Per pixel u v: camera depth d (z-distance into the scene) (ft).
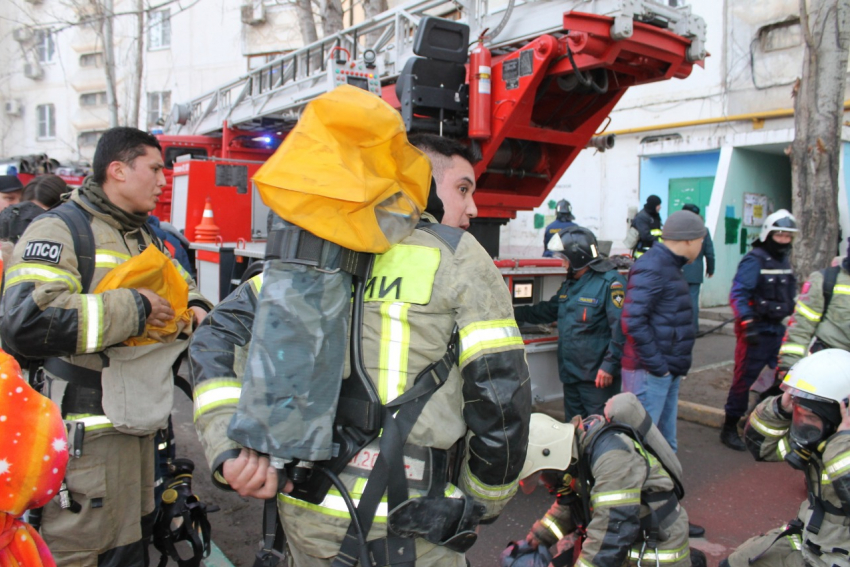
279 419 4.13
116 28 75.61
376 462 4.50
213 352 4.77
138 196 7.66
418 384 4.60
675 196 36.42
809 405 7.20
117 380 7.25
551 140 16.21
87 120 82.84
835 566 7.09
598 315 13.24
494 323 4.64
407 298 4.63
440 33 15.03
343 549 4.56
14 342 6.56
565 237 13.37
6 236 12.63
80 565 7.14
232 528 11.85
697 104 36.58
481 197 16.60
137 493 7.58
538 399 15.02
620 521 7.53
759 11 33.86
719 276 32.89
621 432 7.99
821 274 11.51
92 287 7.25
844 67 19.06
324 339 4.33
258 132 28.76
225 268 19.63
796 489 13.46
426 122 15.21
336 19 31.19
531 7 15.11
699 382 20.88
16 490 4.48
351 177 4.33
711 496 13.17
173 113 35.04
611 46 13.60
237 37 70.13
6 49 86.84
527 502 12.88
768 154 34.42
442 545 4.78
